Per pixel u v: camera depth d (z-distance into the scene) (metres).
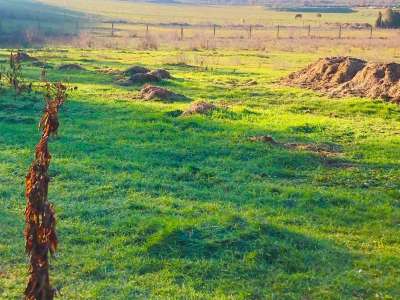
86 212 11.25
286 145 16.25
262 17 101.56
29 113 19.14
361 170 14.59
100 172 13.65
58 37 50.84
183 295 8.49
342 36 63.38
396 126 19.25
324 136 17.47
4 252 9.56
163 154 15.24
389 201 12.76
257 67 35.91
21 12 72.50
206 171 13.96
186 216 11.16
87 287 8.62
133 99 22.05
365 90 24.61
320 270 9.46
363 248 10.51
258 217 11.40
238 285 8.87
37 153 4.39
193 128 17.69
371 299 8.71
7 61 31.06
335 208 12.20
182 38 56.94
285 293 8.72
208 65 36.00
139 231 10.41
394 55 44.09
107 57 38.03
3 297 8.21
